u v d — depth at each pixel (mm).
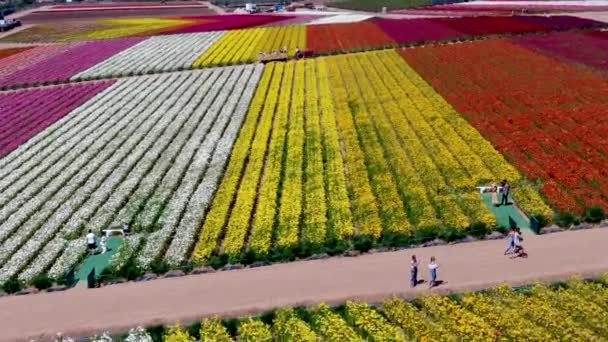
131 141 66312
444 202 45938
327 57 99375
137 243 44594
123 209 50188
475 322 31234
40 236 47344
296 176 52969
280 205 48562
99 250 45281
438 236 41844
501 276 36500
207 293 38031
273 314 34688
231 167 56688
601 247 38844
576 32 97875
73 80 97375
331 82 82875
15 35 150500
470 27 109750
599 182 46781
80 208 51406
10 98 89188
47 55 118625
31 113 80688
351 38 111188
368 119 66000
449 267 38219
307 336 31719
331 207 47062
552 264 37281
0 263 44375
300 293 36969
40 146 67562
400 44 101812
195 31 138125
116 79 96625
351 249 41375
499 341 30203
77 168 60156
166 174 56688
